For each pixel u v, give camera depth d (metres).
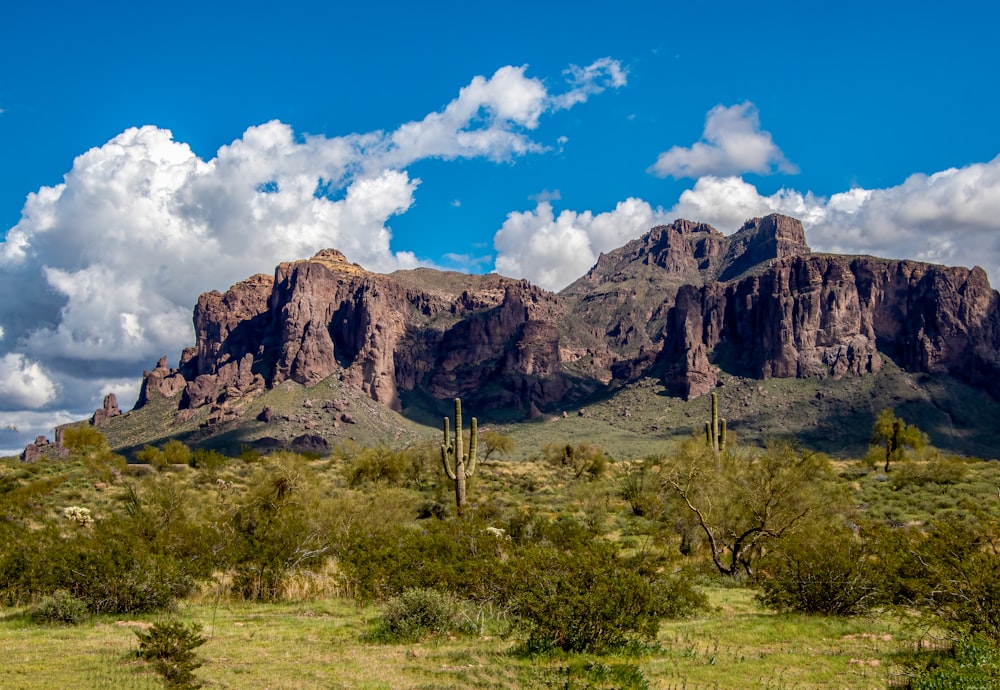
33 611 19.84
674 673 14.22
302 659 15.76
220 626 19.55
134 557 22.11
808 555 20.91
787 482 31.52
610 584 16.44
